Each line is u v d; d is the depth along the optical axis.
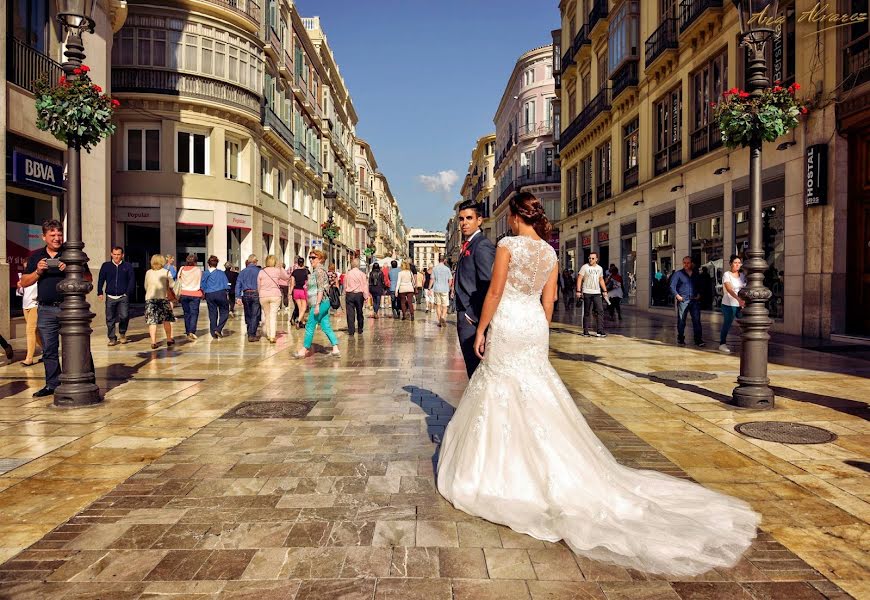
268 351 10.38
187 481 3.76
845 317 11.56
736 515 3.18
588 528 2.91
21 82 11.65
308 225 39.72
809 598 2.41
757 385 5.90
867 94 10.59
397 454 4.34
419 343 11.70
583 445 3.38
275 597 2.40
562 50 32.72
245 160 26.53
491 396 3.46
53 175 12.72
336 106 51.44
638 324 16.56
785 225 12.84
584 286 13.07
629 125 23.17
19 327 11.58
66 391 5.86
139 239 24.44
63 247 6.56
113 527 3.07
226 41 24.80
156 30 23.14
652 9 20.19
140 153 23.67
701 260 16.97
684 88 17.86
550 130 43.81
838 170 11.39
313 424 5.21
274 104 29.94
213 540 2.92
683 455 4.33
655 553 2.74
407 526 3.09
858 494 3.57
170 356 9.70
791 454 4.36
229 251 26.00
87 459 4.21
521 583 2.52
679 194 18.28
